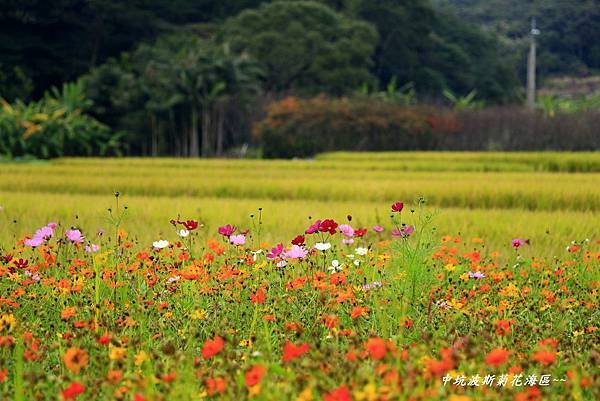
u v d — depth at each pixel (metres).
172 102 44.69
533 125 41.38
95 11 62.25
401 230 5.82
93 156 44.91
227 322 5.07
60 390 3.66
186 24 69.88
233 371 3.59
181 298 5.61
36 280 5.84
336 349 4.06
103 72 47.56
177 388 3.55
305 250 5.86
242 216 12.48
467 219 11.96
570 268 7.23
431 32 82.69
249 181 18.67
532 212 13.26
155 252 7.02
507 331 4.19
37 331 4.80
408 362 3.40
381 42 76.94
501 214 12.54
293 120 43.59
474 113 43.97
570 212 13.23
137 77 49.78
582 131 40.66
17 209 13.48
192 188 18.78
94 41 63.50
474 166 25.95
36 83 61.00
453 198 16.06
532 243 10.16
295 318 5.19
